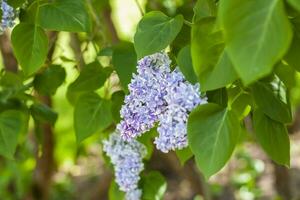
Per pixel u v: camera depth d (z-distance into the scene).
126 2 3.00
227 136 0.78
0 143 1.10
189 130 0.79
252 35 0.57
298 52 0.78
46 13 0.93
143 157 1.22
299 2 0.58
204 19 0.71
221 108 0.79
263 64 0.57
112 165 1.33
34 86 1.25
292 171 2.99
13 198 2.63
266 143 0.86
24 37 0.94
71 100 1.37
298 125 3.34
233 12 0.58
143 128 0.87
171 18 0.82
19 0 1.00
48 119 1.28
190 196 2.95
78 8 0.94
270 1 0.58
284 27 0.57
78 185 3.17
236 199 2.62
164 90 0.84
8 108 1.26
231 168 2.76
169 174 3.11
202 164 0.78
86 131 1.15
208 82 0.71
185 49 0.80
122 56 0.99
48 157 2.25
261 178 2.91
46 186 2.37
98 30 1.34
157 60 0.86
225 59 0.71
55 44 1.44
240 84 0.85
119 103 1.12
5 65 1.95
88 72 1.15
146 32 0.82
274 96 0.85
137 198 1.27
